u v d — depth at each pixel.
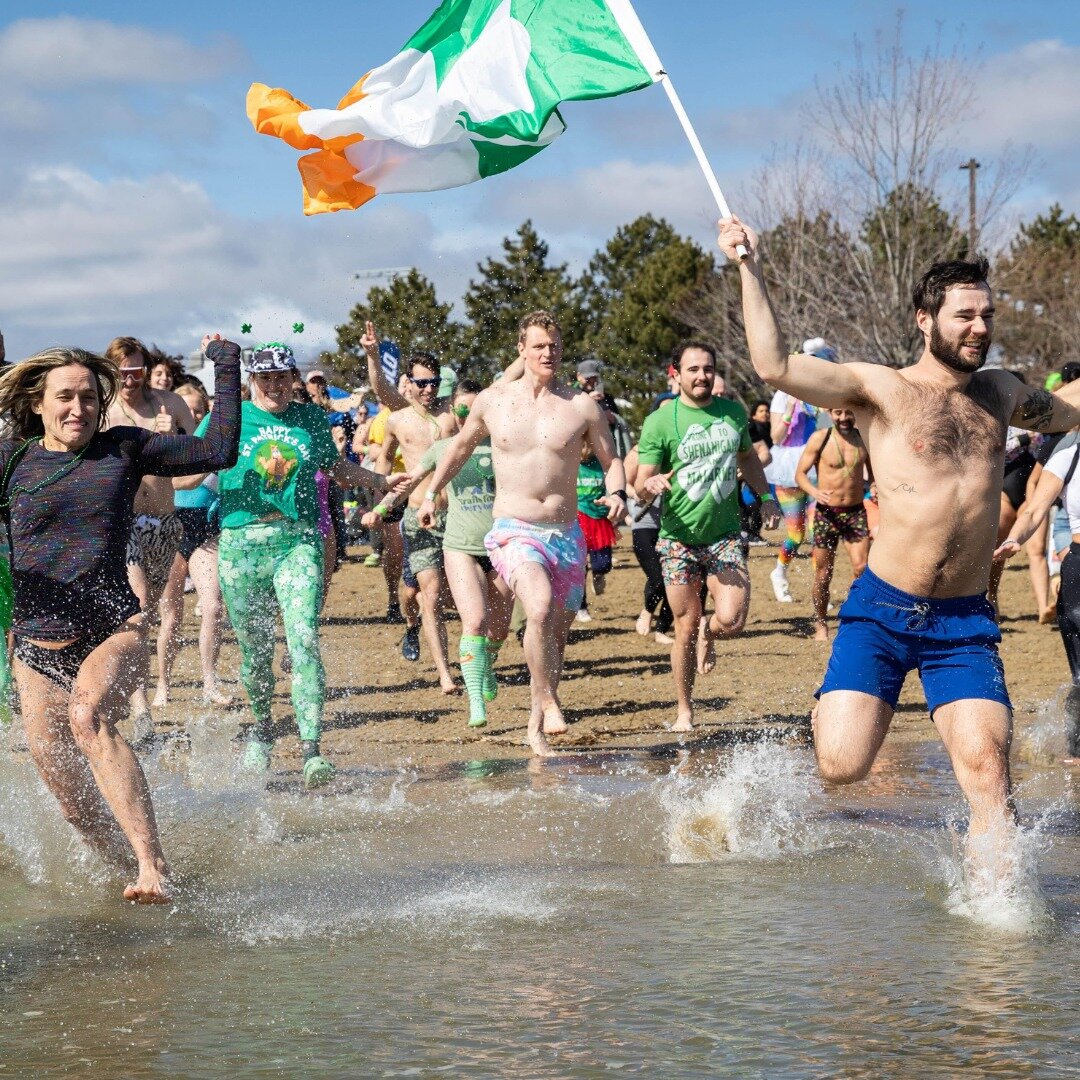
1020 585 17.02
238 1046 3.33
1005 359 46.06
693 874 5.07
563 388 8.18
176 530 8.37
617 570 19.48
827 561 12.41
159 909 4.75
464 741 8.60
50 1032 3.45
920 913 4.44
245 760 7.54
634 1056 3.21
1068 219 62.75
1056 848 5.41
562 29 6.34
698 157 4.96
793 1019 3.44
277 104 6.73
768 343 4.70
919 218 35.09
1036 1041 3.26
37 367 5.18
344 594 17.12
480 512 8.77
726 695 10.08
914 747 7.90
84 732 4.98
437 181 6.84
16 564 5.17
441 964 4.00
